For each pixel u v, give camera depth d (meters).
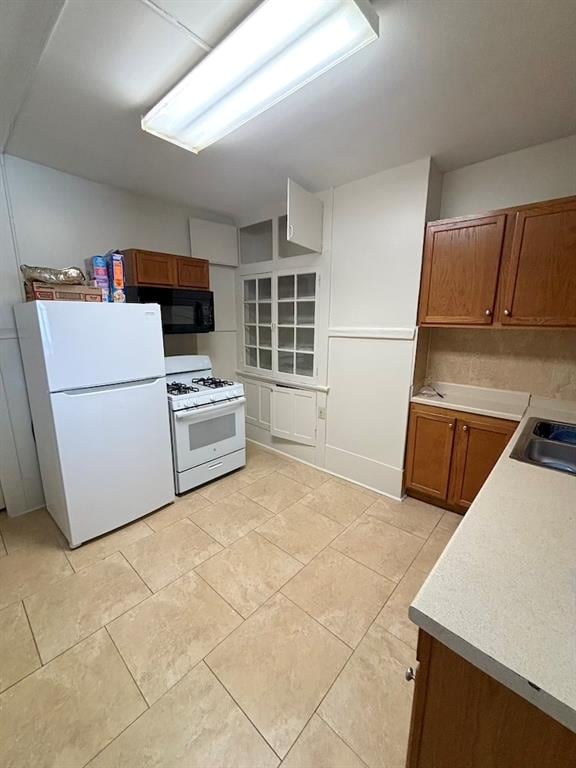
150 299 2.54
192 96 1.46
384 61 1.31
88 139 1.92
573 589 0.66
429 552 2.00
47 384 1.80
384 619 1.55
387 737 1.12
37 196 2.25
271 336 3.36
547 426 1.80
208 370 3.28
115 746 1.09
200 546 2.04
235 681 1.28
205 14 1.12
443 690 0.65
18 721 1.15
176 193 2.76
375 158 2.13
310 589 1.72
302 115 1.67
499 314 2.00
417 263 2.24
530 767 0.58
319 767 1.04
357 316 2.61
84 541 2.04
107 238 2.62
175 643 1.43
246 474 3.00
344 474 2.91
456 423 2.23
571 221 1.72
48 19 1.12
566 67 1.33
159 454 2.35
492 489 1.05
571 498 1.00
